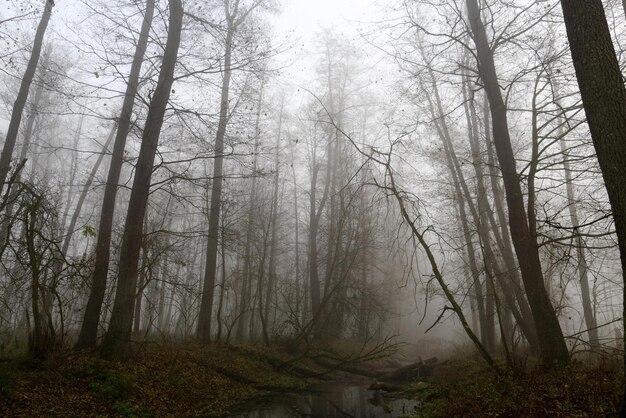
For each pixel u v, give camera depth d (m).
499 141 10.90
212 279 17.12
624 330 5.25
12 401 7.25
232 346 16.70
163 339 14.07
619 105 5.38
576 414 6.23
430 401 10.74
